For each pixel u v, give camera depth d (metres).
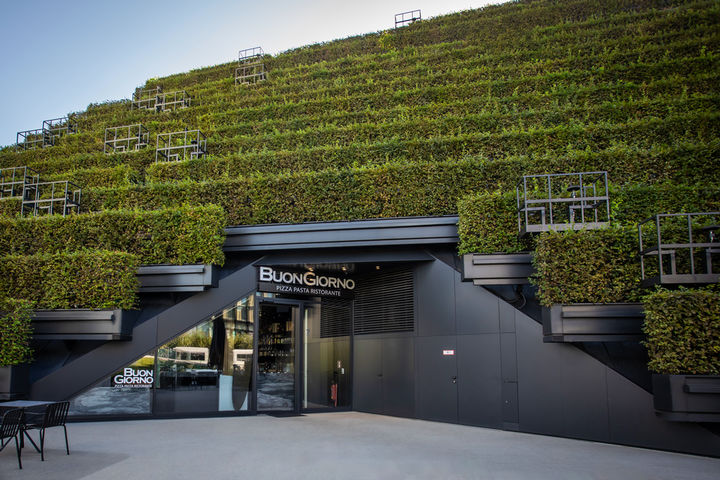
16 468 6.33
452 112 16.56
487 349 10.11
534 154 12.22
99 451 7.39
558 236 8.55
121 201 13.25
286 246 11.48
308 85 22.78
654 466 6.45
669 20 20.42
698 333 7.02
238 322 11.77
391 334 12.32
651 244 8.34
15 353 10.18
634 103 14.05
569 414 8.70
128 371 10.85
